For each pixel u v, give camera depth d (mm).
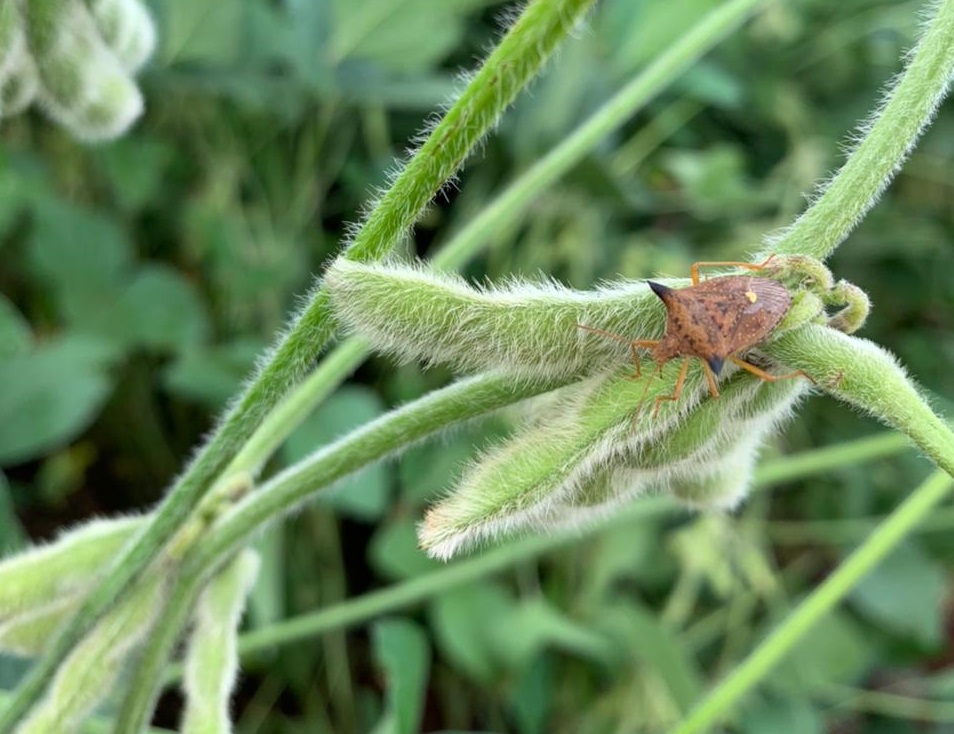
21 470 240
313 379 131
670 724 244
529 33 75
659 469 93
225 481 118
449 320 82
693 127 296
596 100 257
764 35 287
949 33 85
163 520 102
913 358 309
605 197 256
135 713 117
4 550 174
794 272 85
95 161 237
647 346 86
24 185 219
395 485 251
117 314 221
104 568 121
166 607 116
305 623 192
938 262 307
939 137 301
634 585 277
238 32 224
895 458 288
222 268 241
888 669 279
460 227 259
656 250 267
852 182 87
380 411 228
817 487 288
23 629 121
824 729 273
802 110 292
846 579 154
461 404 97
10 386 191
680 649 241
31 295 245
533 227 268
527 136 251
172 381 217
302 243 255
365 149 265
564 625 233
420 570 229
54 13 119
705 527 256
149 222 251
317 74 226
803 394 98
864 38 301
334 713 249
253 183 254
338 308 82
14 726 115
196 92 238
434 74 260
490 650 234
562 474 84
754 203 274
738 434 94
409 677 176
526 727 238
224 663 119
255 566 125
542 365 86
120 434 243
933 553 280
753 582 265
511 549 207
